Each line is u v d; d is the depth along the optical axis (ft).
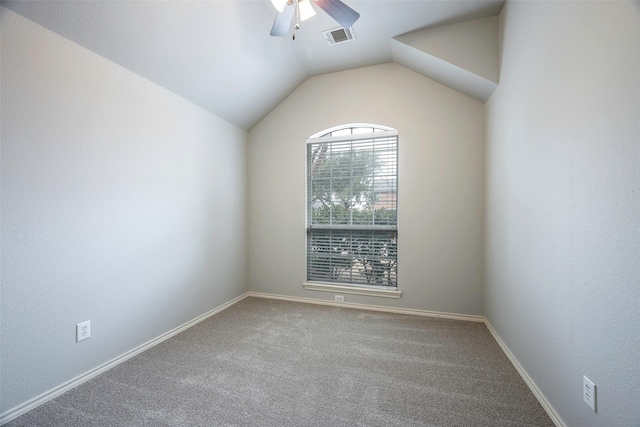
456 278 9.20
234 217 10.71
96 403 5.07
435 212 9.36
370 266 10.30
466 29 7.65
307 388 5.54
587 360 3.81
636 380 3.03
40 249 5.04
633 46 3.01
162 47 6.59
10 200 4.65
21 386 4.79
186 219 8.46
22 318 4.82
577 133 4.01
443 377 5.91
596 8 3.60
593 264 3.68
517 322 6.17
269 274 11.38
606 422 3.44
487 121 8.48
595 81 3.62
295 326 8.58
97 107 5.96
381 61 9.69
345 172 10.52
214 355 6.83
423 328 8.42
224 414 4.81
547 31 4.85
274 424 4.60
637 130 2.98
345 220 10.55
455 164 9.14
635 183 3.01
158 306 7.51
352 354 6.88
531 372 5.47
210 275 9.48
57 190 5.28
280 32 6.26
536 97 5.26
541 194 5.08
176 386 5.59
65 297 5.43
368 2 6.91
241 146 11.10
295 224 10.98
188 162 8.53
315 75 10.63
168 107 7.79
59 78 5.27
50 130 5.15
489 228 8.29
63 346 5.40
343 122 10.29
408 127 9.60
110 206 6.27
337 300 10.49
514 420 4.67
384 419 4.71
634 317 3.05
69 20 5.17
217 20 6.75
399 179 9.71
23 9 4.66
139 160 6.96
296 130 10.91
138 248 6.96
